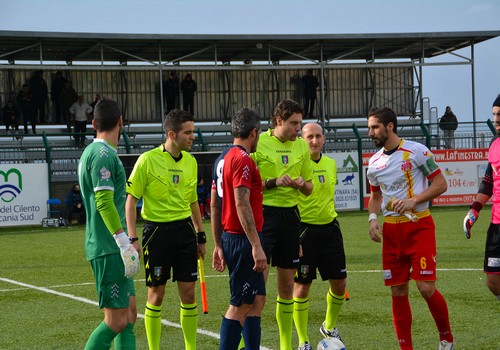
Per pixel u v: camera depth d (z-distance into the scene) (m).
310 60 37.19
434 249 7.72
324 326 8.91
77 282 14.58
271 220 8.18
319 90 41.00
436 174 7.71
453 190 34.25
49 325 10.36
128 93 38.69
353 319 10.20
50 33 33.44
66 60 38.22
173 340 9.27
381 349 8.48
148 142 35.97
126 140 32.94
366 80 41.38
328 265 8.76
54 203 30.59
